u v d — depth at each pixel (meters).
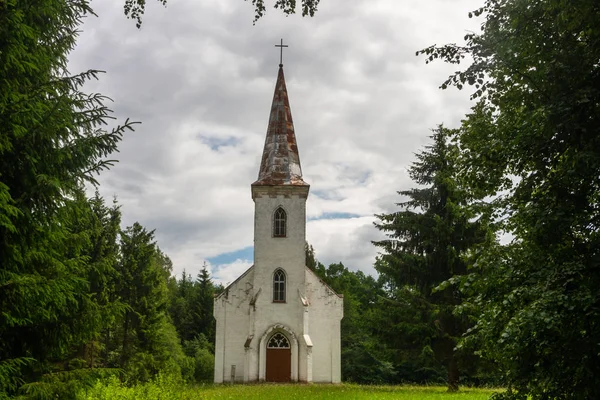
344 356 57.44
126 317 35.09
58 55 10.21
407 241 31.30
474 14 9.61
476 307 9.59
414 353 30.95
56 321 9.74
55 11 9.61
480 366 29.08
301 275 35.50
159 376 16.06
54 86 9.18
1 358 9.09
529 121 8.66
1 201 7.55
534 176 9.44
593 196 8.35
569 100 8.30
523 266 9.03
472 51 9.66
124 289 35.41
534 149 9.09
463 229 29.62
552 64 8.66
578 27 8.58
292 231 36.09
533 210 8.86
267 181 36.56
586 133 8.45
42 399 8.47
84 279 9.16
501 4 9.28
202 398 19.08
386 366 54.50
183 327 71.50
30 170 8.68
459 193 11.41
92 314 10.10
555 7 8.33
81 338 10.17
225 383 33.97
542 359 8.40
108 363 35.81
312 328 35.41
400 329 30.25
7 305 8.20
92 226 28.48
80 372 9.34
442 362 30.92
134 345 35.06
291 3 10.86
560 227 8.45
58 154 9.06
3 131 8.20
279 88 39.09
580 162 8.16
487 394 23.83
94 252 28.69
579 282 8.13
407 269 30.69
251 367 33.91
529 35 8.97
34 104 8.70
